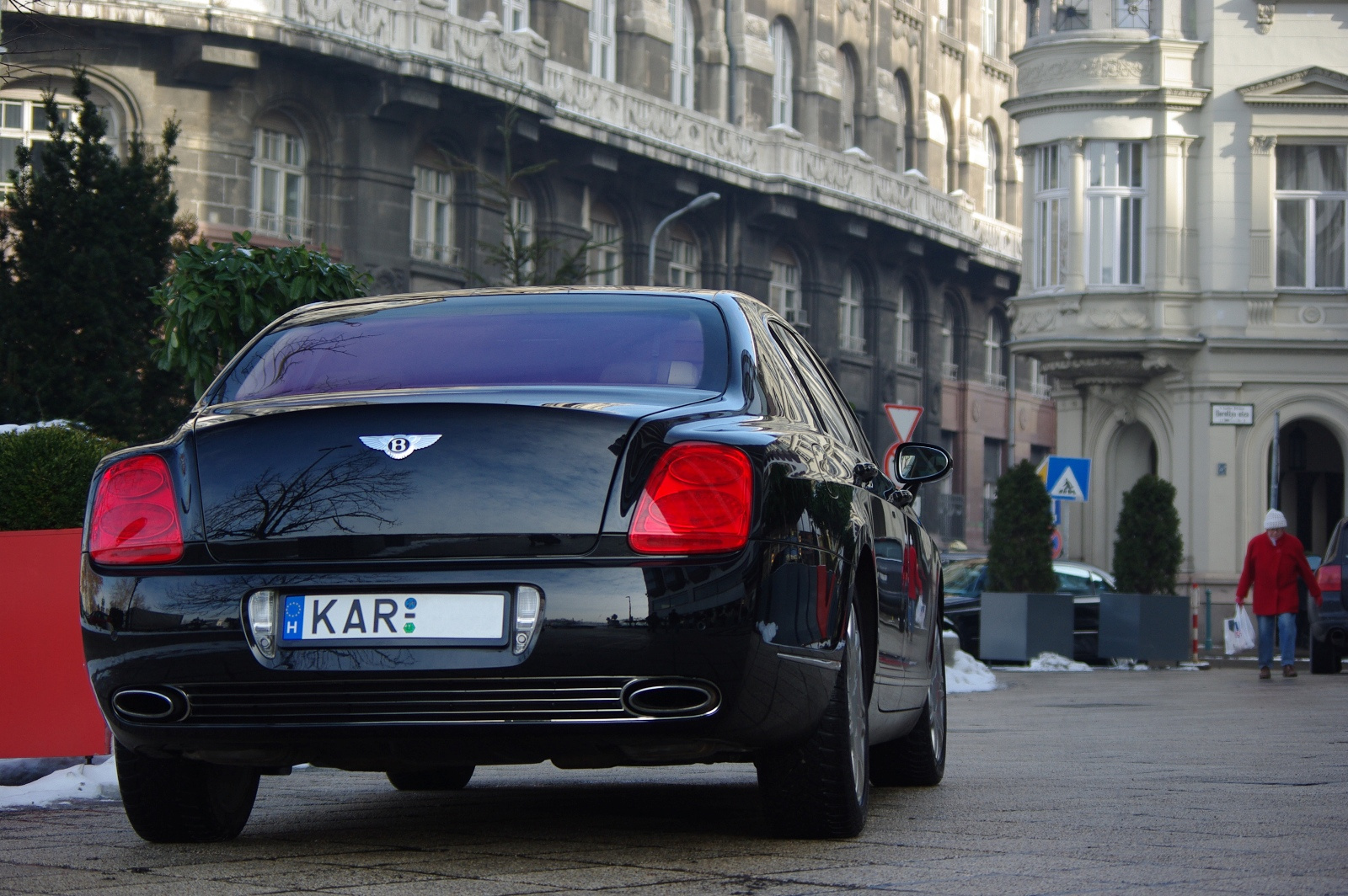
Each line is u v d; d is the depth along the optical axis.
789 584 5.46
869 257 58.25
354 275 13.98
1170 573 32.66
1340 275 38.34
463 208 41.88
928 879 5.26
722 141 50.06
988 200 69.25
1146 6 38.94
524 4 45.59
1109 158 38.91
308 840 6.35
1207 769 9.55
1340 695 19.42
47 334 20.39
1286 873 5.47
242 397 6.25
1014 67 70.56
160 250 21.23
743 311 6.63
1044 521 30.75
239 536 5.47
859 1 59.62
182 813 6.15
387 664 5.29
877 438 58.91
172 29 34.88
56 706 8.68
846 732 5.95
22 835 6.65
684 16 52.22
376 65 37.81
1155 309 38.34
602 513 5.32
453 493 5.35
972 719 15.18
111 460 5.77
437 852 5.89
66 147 21.22
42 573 8.72
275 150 37.66
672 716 5.27
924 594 8.30
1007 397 67.44
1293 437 40.06
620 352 6.19
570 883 5.17
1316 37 38.22
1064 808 7.37
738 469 5.39
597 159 45.25
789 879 5.23
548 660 5.22
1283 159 38.50
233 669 5.38
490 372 6.11
